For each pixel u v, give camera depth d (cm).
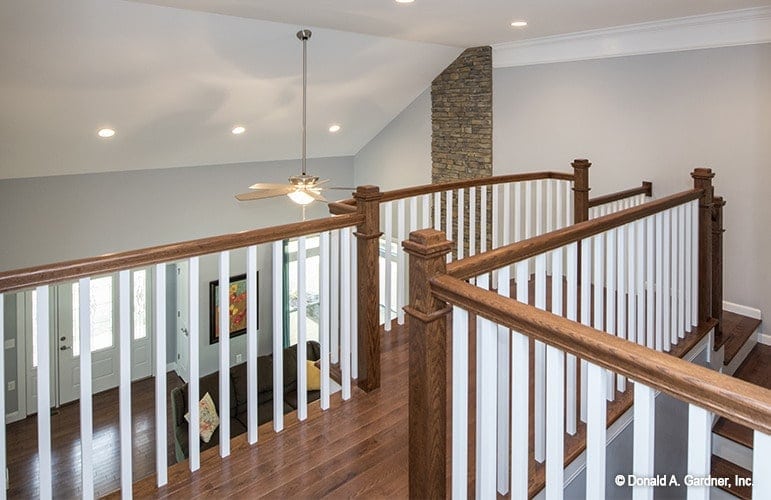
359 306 257
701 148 433
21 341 639
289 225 224
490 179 412
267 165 784
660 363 98
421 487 160
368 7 398
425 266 148
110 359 713
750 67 400
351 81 607
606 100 489
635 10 399
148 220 688
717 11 399
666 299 281
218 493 192
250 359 215
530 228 461
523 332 126
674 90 443
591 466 113
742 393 88
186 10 412
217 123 616
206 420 518
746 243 418
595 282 221
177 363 771
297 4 390
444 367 155
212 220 744
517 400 131
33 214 603
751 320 415
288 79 562
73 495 508
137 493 191
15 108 473
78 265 165
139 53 450
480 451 146
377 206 250
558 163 535
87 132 546
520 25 459
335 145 786
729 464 287
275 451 216
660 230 270
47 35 396
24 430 624
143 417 643
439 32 495
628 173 481
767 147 399
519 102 564
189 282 193
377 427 232
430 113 688
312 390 567
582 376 218
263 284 809
